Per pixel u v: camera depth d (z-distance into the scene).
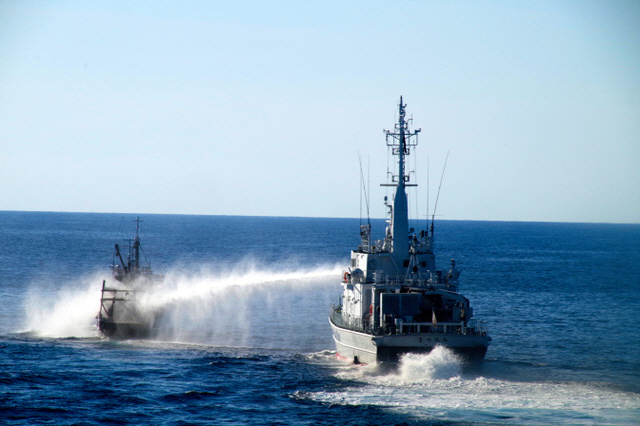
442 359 127.19
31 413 109.69
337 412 110.00
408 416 106.69
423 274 146.12
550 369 144.25
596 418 104.81
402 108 150.25
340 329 146.00
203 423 106.44
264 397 118.88
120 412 111.25
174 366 141.00
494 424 102.38
